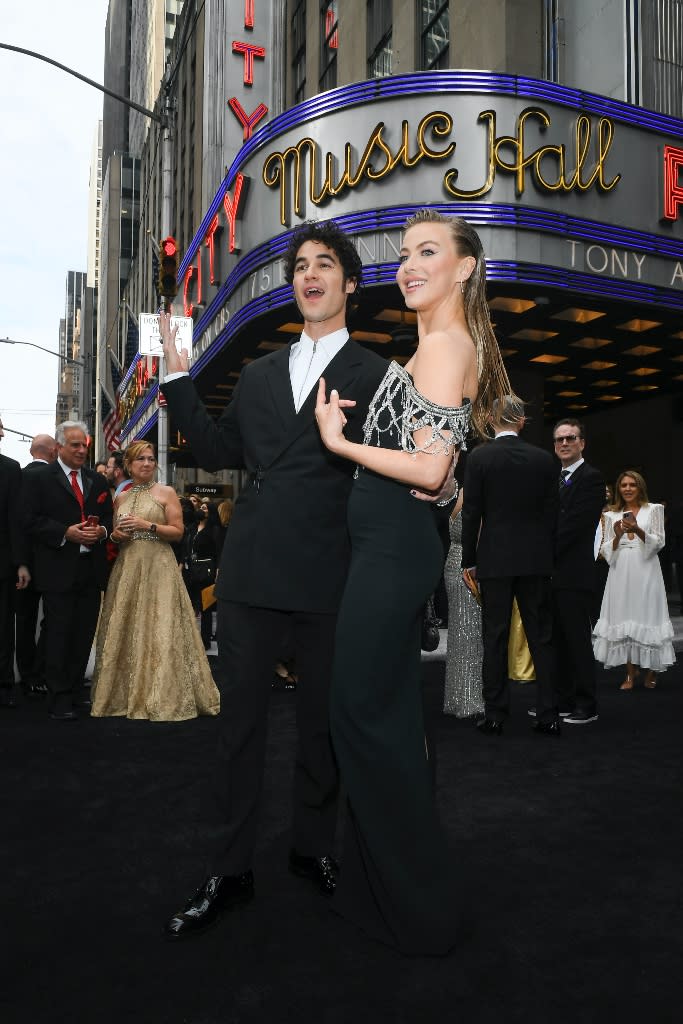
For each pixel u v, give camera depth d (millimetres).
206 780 3756
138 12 78500
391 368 2160
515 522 4645
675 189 11992
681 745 4422
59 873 2643
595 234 11430
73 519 5430
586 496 5016
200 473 35094
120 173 78688
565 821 3156
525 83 11023
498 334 13812
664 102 12656
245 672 2365
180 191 35438
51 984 1935
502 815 3230
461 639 5234
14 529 5637
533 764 4023
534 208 11000
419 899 2059
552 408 22609
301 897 2467
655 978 1961
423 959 2061
